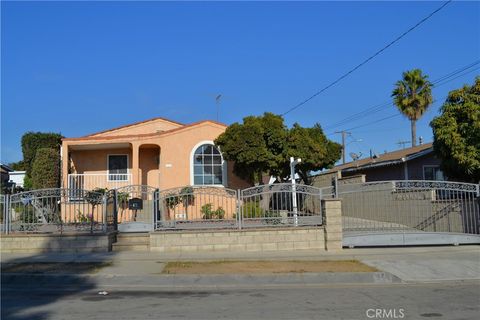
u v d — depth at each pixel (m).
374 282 11.38
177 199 15.98
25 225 15.16
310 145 22.02
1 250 14.73
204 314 7.92
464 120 16.33
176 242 14.87
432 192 17.77
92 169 24.92
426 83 34.00
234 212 16.30
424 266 12.64
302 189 15.66
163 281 11.19
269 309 8.31
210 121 23.48
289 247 15.12
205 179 23.16
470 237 15.65
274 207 15.63
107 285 10.96
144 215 19.58
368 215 20.84
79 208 17.72
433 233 15.62
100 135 25.91
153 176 24.86
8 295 9.77
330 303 8.84
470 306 8.61
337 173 25.08
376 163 27.06
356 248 15.41
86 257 13.82
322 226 15.34
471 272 12.11
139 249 15.09
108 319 7.58
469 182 17.12
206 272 11.77
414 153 25.22
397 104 34.62
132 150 23.84
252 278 11.35
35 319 7.60
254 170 22.00
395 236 15.55
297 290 10.30
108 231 15.35
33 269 12.08
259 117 22.34
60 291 10.26
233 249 14.91
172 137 23.16
